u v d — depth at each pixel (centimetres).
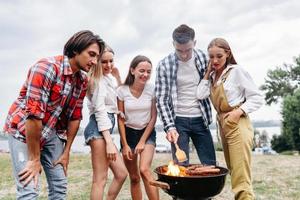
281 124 2381
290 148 2319
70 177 708
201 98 374
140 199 399
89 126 352
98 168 347
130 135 385
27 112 261
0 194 569
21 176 263
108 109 361
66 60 278
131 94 381
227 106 348
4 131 282
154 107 388
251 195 339
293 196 524
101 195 346
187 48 363
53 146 303
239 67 350
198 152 392
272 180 644
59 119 306
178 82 383
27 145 268
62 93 278
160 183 299
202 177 284
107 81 361
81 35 281
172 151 379
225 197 525
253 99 343
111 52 357
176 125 383
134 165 389
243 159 339
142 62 372
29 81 264
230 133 343
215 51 346
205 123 383
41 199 519
